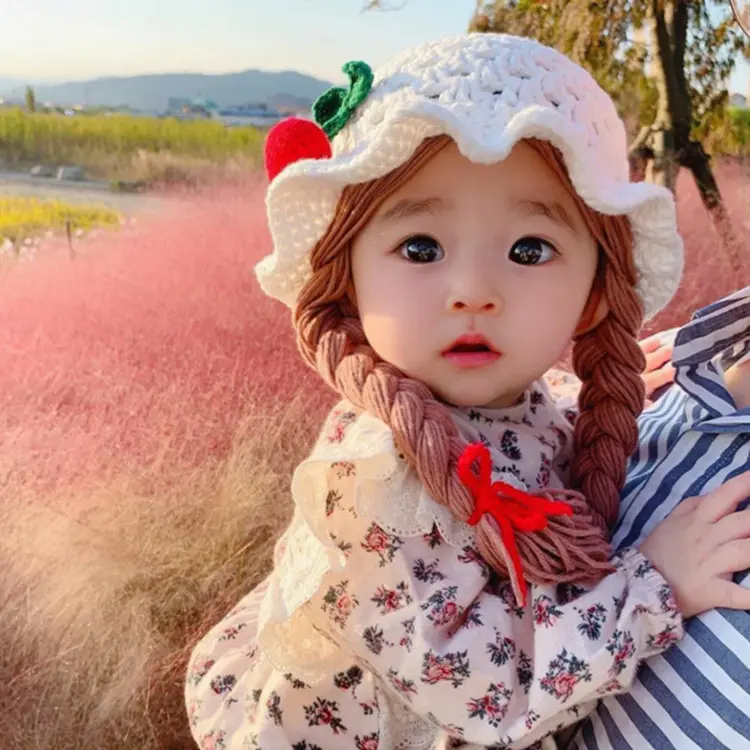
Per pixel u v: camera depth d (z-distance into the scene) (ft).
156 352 3.82
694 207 4.31
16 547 3.54
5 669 3.51
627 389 2.58
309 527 2.29
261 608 2.51
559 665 2.15
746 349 2.70
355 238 2.43
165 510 3.74
